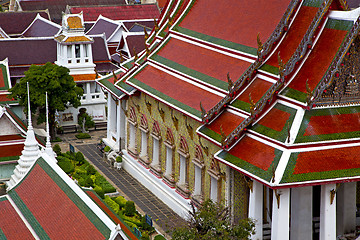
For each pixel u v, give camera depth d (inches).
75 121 3654.0
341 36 1914.4
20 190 1948.8
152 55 2856.8
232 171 2039.9
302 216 1934.1
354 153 1860.2
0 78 3449.8
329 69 1873.8
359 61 1921.8
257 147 1923.0
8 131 2640.3
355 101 1947.6
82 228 1546.5
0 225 1824.6
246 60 2237.9
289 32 2119.8
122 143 3100.4
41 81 3206.2
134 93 2822.3
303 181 1769.2
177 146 2486.5
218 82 2276.1
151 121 2738.7
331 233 1862.7
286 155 1815.9
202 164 2240.4
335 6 1978.3
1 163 2549.2
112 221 1514.5
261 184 1904.5
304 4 2128.4
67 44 3683.6
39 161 2004.2
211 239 1727.4
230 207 2055.9
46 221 1702.8
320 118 1895.9
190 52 2615.7
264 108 1985.7
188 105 2320.4
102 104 3732.8
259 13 2365.9
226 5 2618.1
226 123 2092.8
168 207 2536.9
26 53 3964.1
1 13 4921.3
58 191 1769.2
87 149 3326.8
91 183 2694.4
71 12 5295.3
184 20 2844.5
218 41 2468.0
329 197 1839.3
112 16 5315.0
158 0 6476.4
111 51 4463.6
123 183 2837.1
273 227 1822.1
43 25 4753.9
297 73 1978.3
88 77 3718.0
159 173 2679.6
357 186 2178.9
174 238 1771.7
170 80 2586.1
